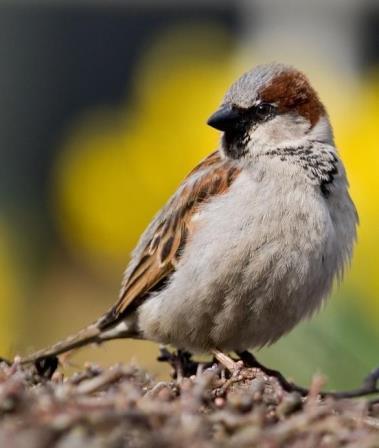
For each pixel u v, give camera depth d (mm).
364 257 11914
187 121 14766
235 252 8711
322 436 6125
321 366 9258
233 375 7953
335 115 13844
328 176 8961
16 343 11312
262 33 15852
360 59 15672
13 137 19344
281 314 8891
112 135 16219
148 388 7211
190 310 9008
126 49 20297
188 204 9164
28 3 18531
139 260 9531
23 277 16812
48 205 18844
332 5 15438
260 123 9094
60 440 5684
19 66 19406
